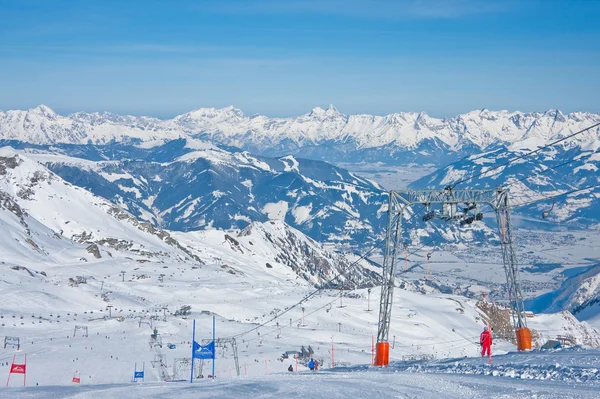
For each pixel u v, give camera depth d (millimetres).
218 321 188375
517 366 51688
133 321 172875
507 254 80562
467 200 82438
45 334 154625
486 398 41188
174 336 158125
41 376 109438
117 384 62969
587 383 42812
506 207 81812
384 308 85125
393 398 44500
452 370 55594
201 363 115312
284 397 47781
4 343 137875
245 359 133875
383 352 82000
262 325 190875
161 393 52312
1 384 103500
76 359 123312
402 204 85375
